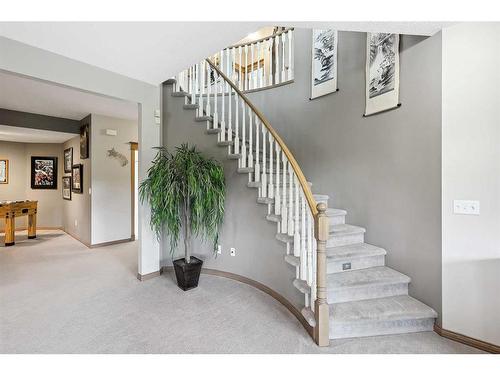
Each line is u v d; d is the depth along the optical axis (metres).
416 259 2.40
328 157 3.57
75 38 2.24
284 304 2.68
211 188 3.01
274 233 2.87
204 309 2.59
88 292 2.97
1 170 6.27
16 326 2.24
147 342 2.04
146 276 3.38
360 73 3.11
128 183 5.45
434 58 2.20
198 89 4.04
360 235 2.98
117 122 5.25
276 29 4.86
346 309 2.22
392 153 2.67
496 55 1.93
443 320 2.15
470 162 2.04
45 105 4.37
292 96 4.14
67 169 6.17
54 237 5.79
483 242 2.00
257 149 3.12
